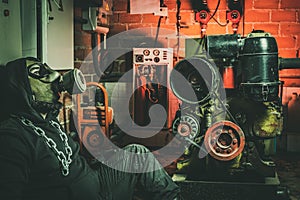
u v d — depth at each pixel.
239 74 3.05
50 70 1.82
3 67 2.05
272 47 2.74
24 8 2.69
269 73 2.73
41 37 2.81
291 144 4.36
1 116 1.68
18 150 1.46
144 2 4.63
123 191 1.95
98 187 1.80
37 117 1.65
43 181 1.55
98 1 4.11
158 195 2.00
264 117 2.87
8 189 1.40
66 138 1.74
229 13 4.45
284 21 4.45
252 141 2.92
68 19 3.41
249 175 2.90
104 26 4.53
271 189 2.79
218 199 2.83
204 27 4.51
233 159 2.90
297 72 4.42
